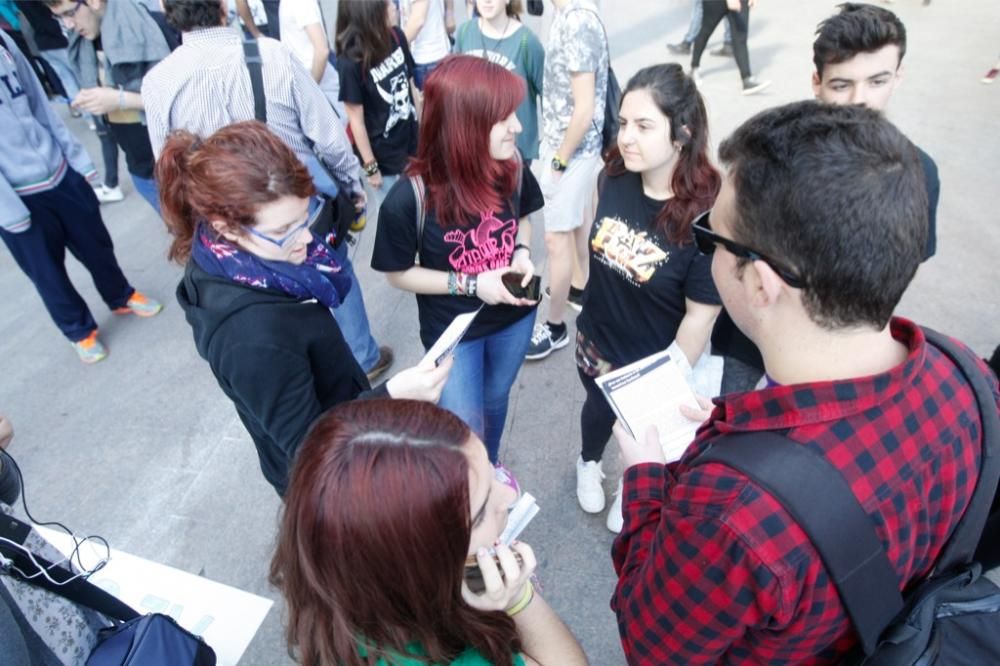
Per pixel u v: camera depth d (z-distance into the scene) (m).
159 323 3.79
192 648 1.27
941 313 3.29
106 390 3.33
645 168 1.71
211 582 1.57
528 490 2.64
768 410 0.78
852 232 0.68
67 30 3.50
